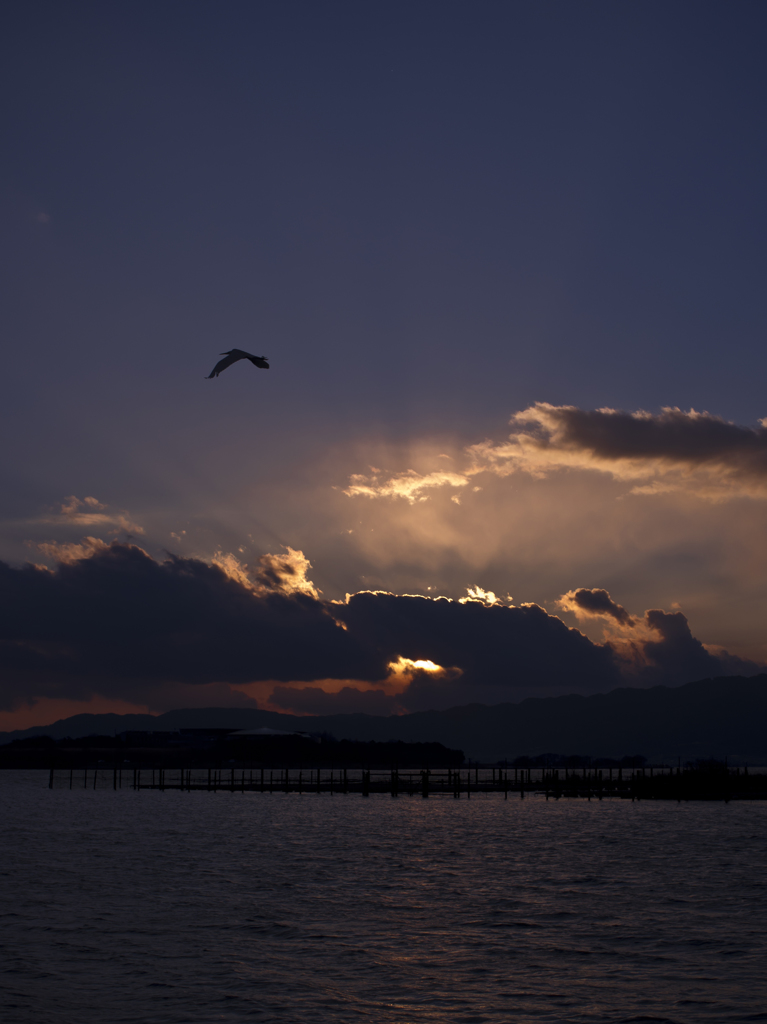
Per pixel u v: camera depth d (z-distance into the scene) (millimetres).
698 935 36875
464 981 30188
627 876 53688
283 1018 26422
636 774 163500
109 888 48938
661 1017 26422
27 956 33281
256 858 63062
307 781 192750
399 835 81062
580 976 30812
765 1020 26141
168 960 32781
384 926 38719
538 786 164625
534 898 45812
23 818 102562
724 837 77812
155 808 120750
